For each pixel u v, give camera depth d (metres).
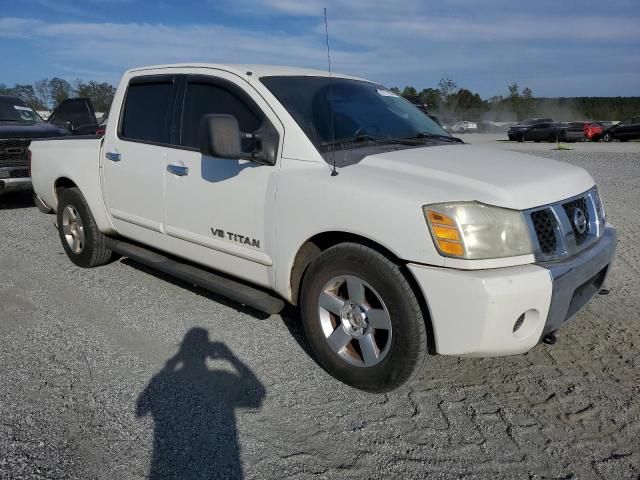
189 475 2.53
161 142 4.31
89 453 2.66
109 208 4.90
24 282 5.08
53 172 5.51
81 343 3.84
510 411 3.07
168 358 3.64
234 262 3.82
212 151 3.26
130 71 4.83
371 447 2.75
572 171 3.45
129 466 2.58
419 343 2.91
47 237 6.81
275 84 3.77
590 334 4.02
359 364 3.19
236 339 3.93
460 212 2.77
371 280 3.00
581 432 2.88
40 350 3.72
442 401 3.17
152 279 5.18
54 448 2.69
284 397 3.18
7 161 8.25
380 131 3.91
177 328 4.11
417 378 3.42
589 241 3.26
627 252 6.10
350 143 3.59
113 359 3.61
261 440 2.79
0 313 4.35
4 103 9.77
